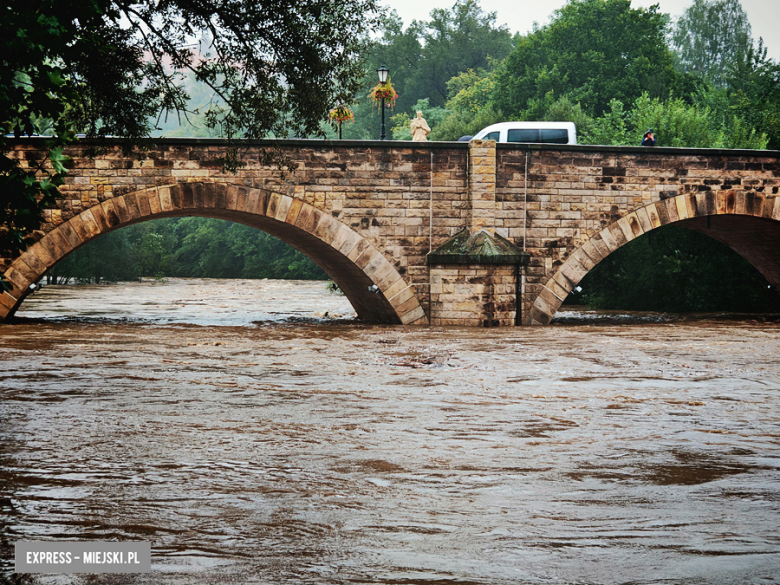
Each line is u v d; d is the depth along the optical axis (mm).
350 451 10477
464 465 9836
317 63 21406
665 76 65062
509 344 23031
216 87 22172
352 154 28156
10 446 10469
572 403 14055
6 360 18703
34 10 9781
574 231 29547
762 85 55844
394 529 7570
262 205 27594
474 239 28391
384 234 28531
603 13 66500
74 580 6324
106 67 20578
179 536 7328
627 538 7375
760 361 19719
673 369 18281
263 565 6672
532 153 29156
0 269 26125
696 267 41438
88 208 26500
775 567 6703
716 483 9172
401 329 27625
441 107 99562
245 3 20469
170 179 26922
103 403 13523
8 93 9812
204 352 20812
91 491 8625
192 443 10781
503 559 6844
